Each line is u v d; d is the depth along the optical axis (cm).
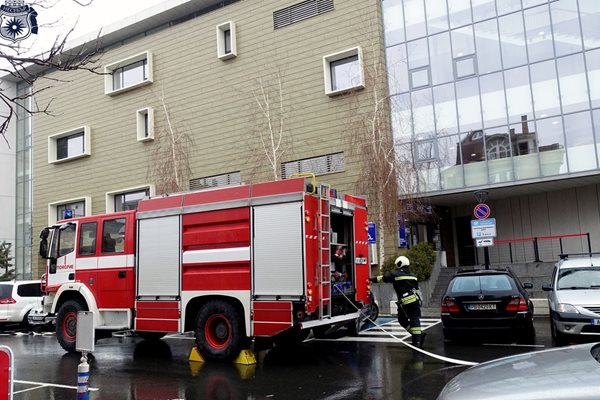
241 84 2292
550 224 2062
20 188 3506
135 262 1034
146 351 1115
